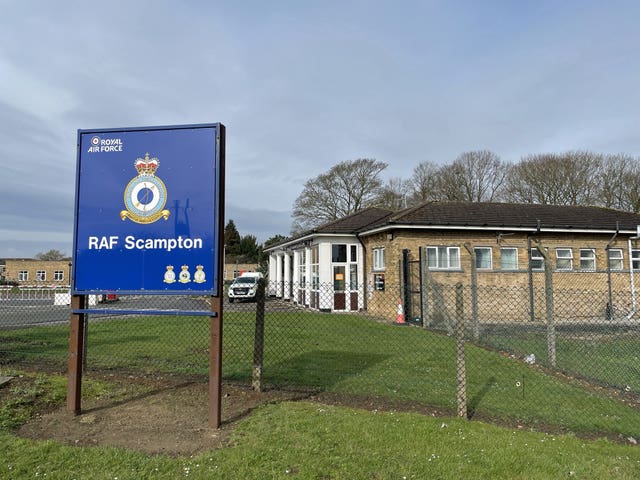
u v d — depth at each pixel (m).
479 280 17.56
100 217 5.17
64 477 3.45
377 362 8.03
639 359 9.24
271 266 33.09
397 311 15.60
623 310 17.30
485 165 43.72
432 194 45.16
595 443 4.64
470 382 6.89
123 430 4.52
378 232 18.27
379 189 41.88
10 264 58.94
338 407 5.34
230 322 13.50
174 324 12.80
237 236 81.19
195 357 8.16
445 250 17.52
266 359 8.22
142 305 17.05
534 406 5.87
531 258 18.34
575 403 6.10
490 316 17.20
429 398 5.92
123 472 3.53
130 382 6.36
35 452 3.88
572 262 18.83
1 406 5.03
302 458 3.84
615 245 19.42
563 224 18.70
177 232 5.03
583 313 18.25
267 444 4.13
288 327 12.41
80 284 5.13
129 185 5.15
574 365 8.58
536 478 3.66
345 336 10.97
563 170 38.41
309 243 21.61
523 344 10.55
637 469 3.94
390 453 4.00
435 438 4.37
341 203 41.72
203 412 5.09
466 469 3.75
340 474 3.59
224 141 5.16
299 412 5.06
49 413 5.03
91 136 5.25
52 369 6.99
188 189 5.05
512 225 17.92
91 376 6.64
